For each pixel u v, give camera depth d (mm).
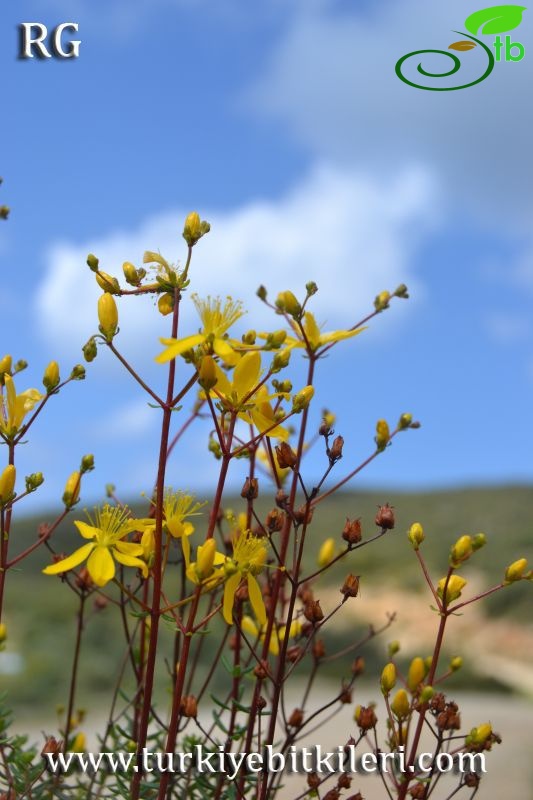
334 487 384
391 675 373
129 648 420
